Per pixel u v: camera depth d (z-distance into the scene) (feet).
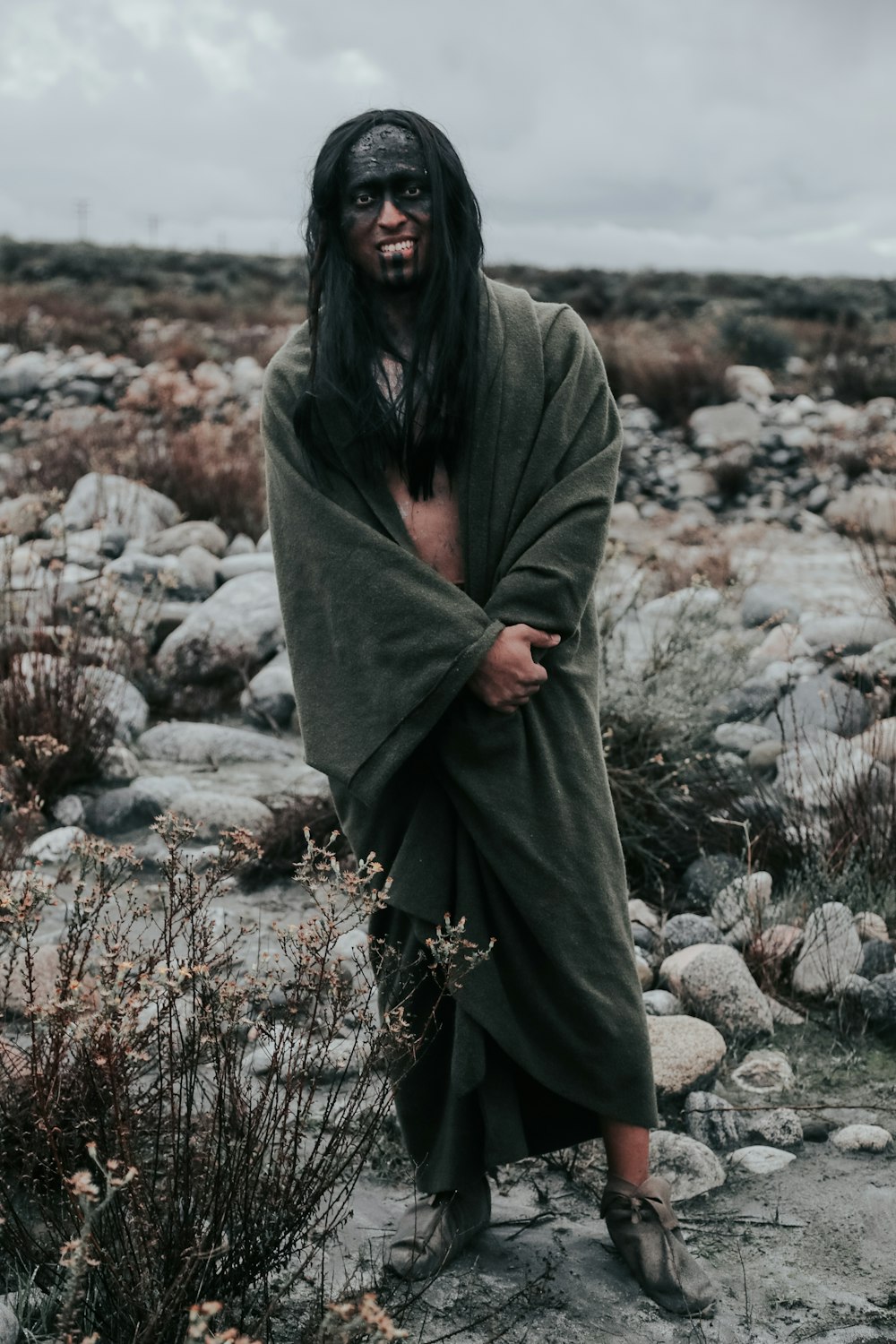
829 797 12.42
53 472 27.78
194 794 13.15
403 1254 6.88
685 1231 7.46
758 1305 6.79
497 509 6.63
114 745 14.79
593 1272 6.98
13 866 10.43
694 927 10.91
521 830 6.49
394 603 6.37
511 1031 6.65
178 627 18.72
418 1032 6.93
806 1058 9.48
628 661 15.55
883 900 11.37
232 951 6.95
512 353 6.69
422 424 6.57
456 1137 6.93
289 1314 6.40
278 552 6.81
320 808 12.98
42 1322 5.83
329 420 6.62
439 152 6.51
